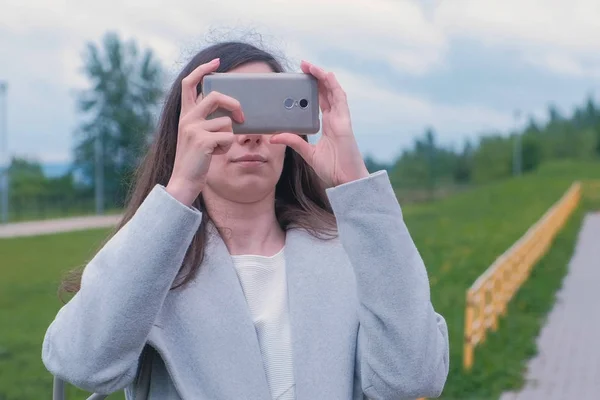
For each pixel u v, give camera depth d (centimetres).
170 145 253
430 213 5262
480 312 1226
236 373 217
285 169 258
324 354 223
